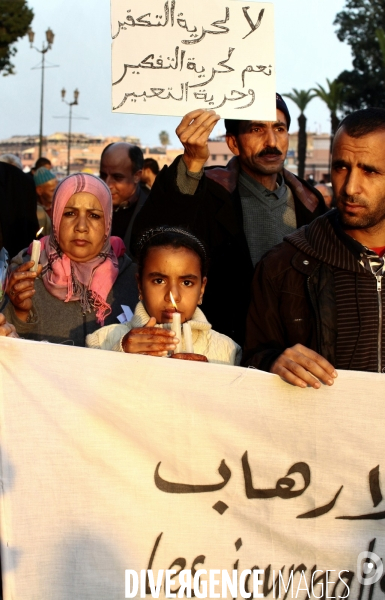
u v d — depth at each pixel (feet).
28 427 7.63
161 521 7.80
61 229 11.01
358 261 8.93
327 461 8.08
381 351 8.84
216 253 12.09
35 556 7.53
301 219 13.03
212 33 10.12
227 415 7.97
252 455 7.99
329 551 8.00
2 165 15.05
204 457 7.91
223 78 10.14
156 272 9.53
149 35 9.96
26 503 7.56
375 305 8.86
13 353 7.66
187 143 10.24
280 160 12.37
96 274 11.21
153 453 7.84
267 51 10.23
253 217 12.63
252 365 8.75
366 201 8.55
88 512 7.68
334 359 8.95
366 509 8.09
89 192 11.03
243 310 12.02
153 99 9.98
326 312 8.96
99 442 7.75
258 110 10.21
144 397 7.86
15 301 9.47
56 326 11.00
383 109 8.91
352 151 8.54
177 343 8.27
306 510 8.03
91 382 7.78
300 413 8.07
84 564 7.64
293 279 9.28
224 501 7.92
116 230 18.11
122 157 18.10
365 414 8.12
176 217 10.84
